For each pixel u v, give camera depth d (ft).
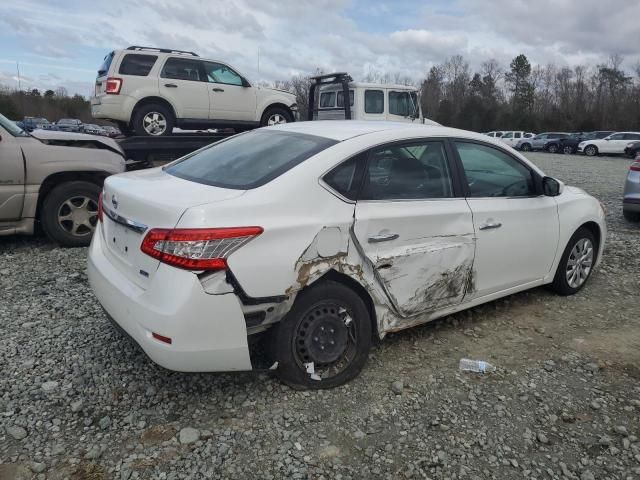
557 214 15.11
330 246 10.28
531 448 9.42
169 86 32.48
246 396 10.55
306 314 10.44
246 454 8.96
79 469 8.49
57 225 20.08
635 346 13.37
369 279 10.96
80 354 11.89
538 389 11.27
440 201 12.23
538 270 14.98
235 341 9.44
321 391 10.84
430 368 11.96
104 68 32.32
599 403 10.82
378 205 11.09
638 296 16.78
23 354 11.80
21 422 9.52
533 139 123.34
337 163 10.76
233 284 9.20
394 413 10.23
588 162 84.64
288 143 11.73
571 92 232.32
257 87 36.29
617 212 32.22
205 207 9.21
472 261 12.76
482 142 13.60
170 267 9.06
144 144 28.60
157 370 11.35
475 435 9.68
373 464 8.86
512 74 258.37
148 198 9.84
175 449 9.02
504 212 13.42
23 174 19.15
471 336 13.64
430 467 8.84
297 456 8.96
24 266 17.95
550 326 14.39
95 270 11.00
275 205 9.81
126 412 9.96
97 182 20.81
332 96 44.21
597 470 8.96
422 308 12.09
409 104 44.01
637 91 200.64
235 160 11.59
